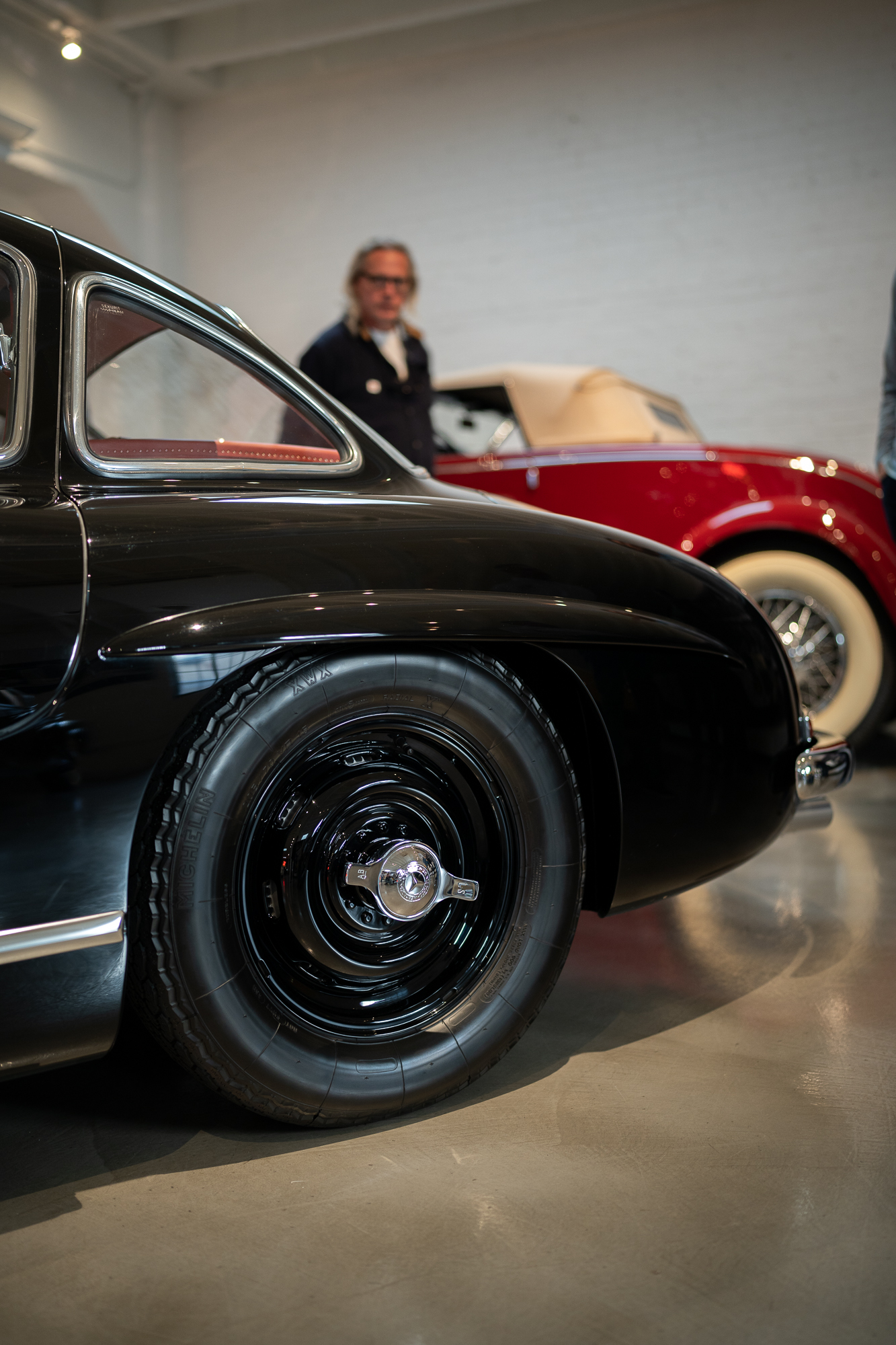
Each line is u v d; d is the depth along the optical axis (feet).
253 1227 3.40
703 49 20.67
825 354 20.25
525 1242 3.31
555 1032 4.85
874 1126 3.98
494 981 4.09
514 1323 2.95
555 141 21.89
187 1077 4.46
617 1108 4.13
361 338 9.59
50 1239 3.36
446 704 3.88
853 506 10.44
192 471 3.98
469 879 4.06
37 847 3.25
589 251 21.76
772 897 6.84
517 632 3.85
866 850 7.90
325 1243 3.32
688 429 13.64
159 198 24.82
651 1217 3.43
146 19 21.26
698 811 4.57
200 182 25.16
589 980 5.50
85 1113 4.16
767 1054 4.59
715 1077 4.38
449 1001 4.06
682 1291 3.08
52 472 3.66
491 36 21.93
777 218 20.40
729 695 4.64
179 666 3.42
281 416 4.37
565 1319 2.97
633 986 5.40
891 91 19.53
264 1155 3.83
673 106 20.97
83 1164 3.79
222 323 4.34
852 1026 4.86
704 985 5.39
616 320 21.63
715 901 6.78
